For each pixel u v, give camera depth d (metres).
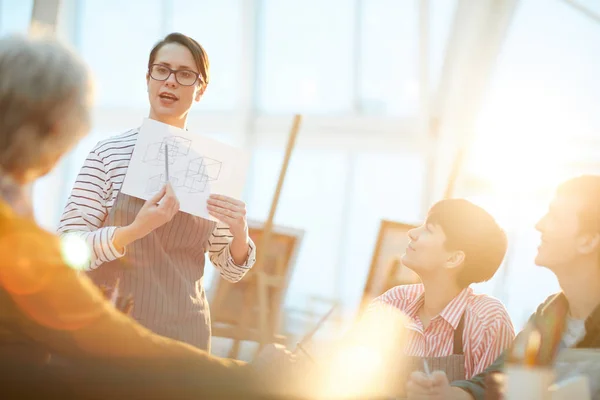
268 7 9.73
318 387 1.74
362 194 9.03
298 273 9.30
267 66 9.81
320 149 9.33
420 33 8.46
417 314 2.39
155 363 1.51
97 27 10.78
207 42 10.16
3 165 1.42
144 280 2.46
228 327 5.25
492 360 2.21
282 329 8.80
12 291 1.38
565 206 1.95
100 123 10.83
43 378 1.35
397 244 5.71
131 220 2.49
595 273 1.93
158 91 2.62
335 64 9.34
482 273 2.29
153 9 10.43
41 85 1.41
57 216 10.80
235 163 2.63
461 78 8.08
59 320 1.41
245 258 2.70
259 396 1.59
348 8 9.17
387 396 1.96
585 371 1.82
